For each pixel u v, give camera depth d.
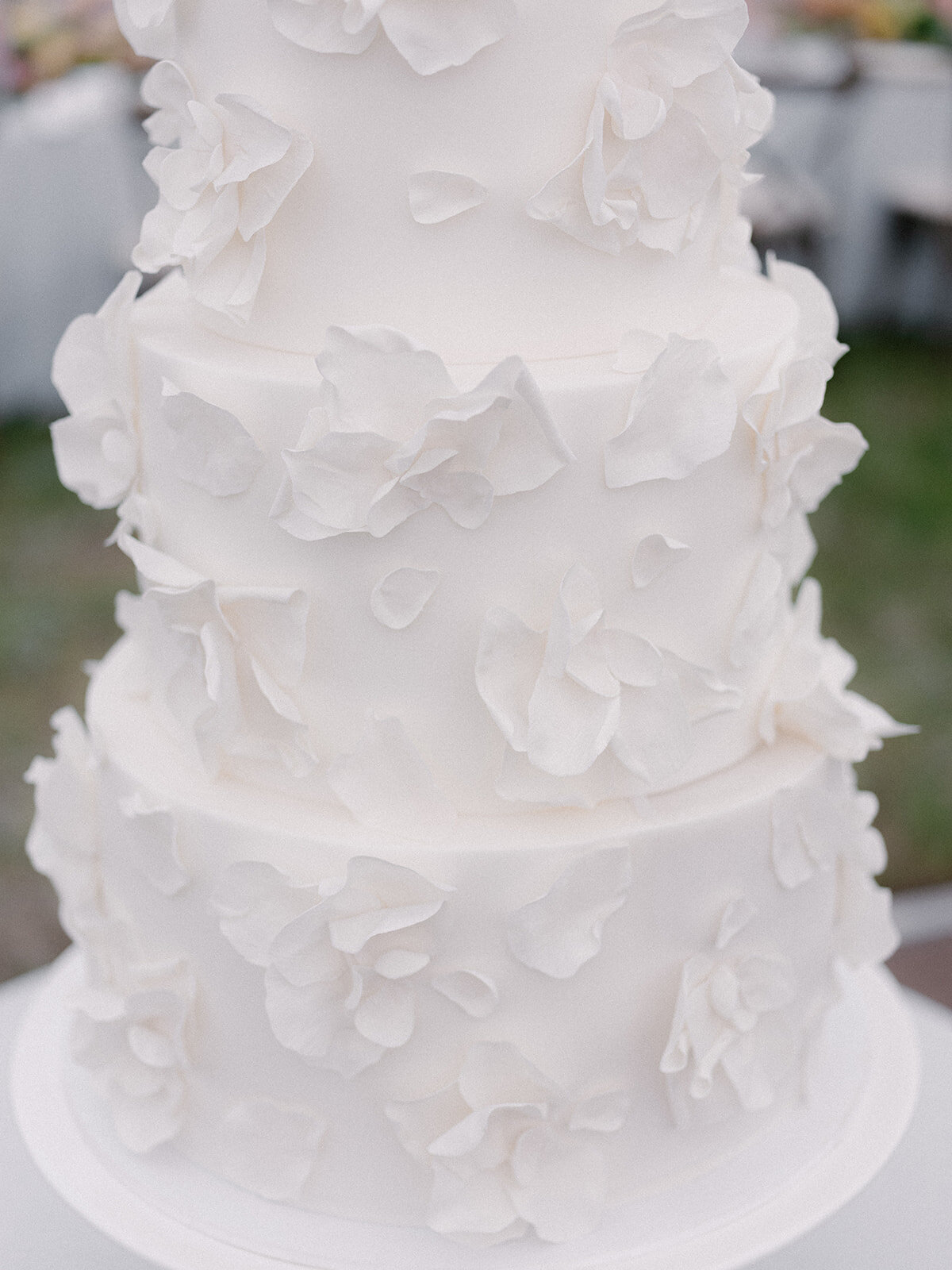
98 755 0.57
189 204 0.50
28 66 1.90
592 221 0.48
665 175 0.49
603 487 0.48
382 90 0.46
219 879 0.51
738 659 0.53
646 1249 0.53
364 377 0.45
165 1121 0.57
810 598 0.59
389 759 0.50
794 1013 0.58
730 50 0.47
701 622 0.52
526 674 0.49
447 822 0.50
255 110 0.46
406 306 0.49
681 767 0.50
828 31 2.32
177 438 0.49
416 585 0.48
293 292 0.50
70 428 0.56
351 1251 0.53
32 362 1.96
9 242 1.86
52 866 0.61
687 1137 0.55
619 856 0.50
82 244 1.89
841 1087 0.62
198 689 0.52
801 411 0.52
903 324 2.48
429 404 0.46
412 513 0.47
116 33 1.90
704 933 0.53
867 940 0.61
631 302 0.50
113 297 0.52
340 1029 0.51
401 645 0.49
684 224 0.50
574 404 0.47
